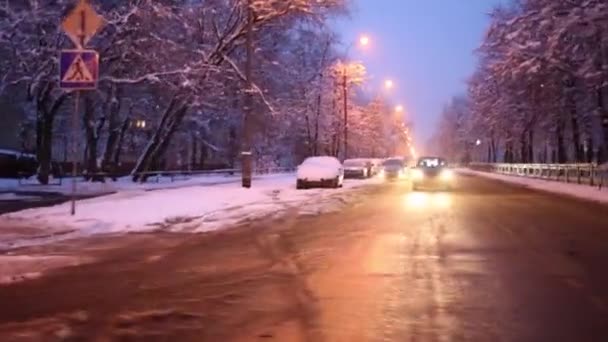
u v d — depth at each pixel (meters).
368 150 103.88
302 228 16.66
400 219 18.97
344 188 37.75
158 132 40.97
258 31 37.94
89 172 44.97
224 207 22.14
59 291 8.91
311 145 72.38
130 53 34.75
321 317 7.48
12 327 7.04
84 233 15.05
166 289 9.05
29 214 17.36
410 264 11.06
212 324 7.18
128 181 41.59
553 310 7.84
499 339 6.63
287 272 10.34
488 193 33.22
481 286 9.22
